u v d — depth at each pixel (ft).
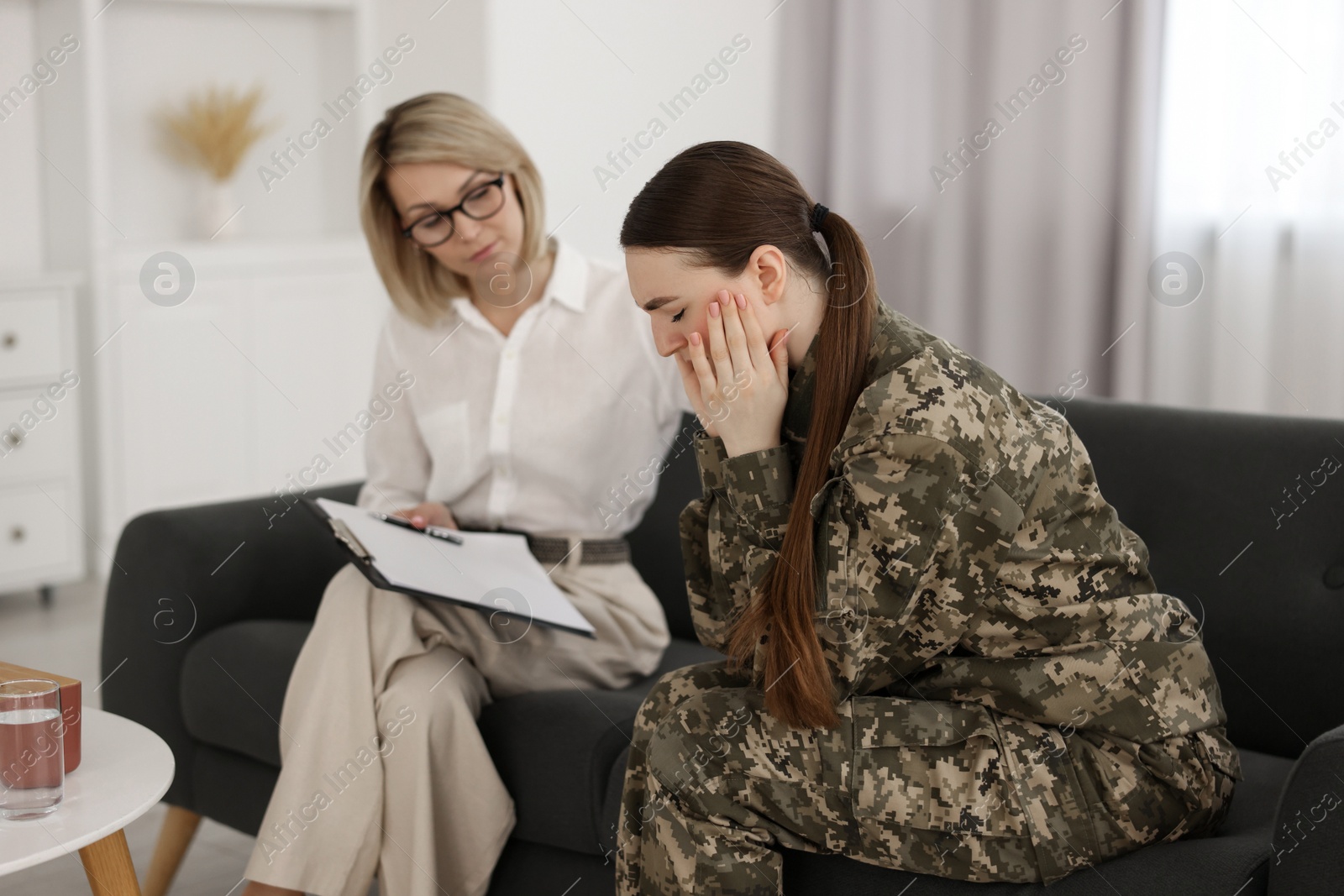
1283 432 5.09
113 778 4.12
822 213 4.10
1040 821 3.67
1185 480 5.19
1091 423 5.50
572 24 12.88
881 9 12.45
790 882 4.07
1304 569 4.87
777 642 3.74
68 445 11.18
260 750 5.51
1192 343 11.22
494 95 12.42
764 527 3.90
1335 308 10.43
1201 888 3.57
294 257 12.91
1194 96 10.94
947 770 3.74
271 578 6.30
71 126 11.45
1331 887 3.36
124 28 12.28
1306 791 3.43
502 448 5.72
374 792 4.73
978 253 12.31
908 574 3.63
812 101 13.12
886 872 3.90
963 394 3.71
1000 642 3.88
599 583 5.67
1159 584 5.14
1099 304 11.64
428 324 5.90
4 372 10.68
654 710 4.27
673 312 4.03
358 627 4.92
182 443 12.26
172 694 5.98
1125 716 3.78
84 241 11.50
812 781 3.77
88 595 11.49
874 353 3.87
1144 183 11.19
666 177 4.00
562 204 13.19
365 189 5.72
